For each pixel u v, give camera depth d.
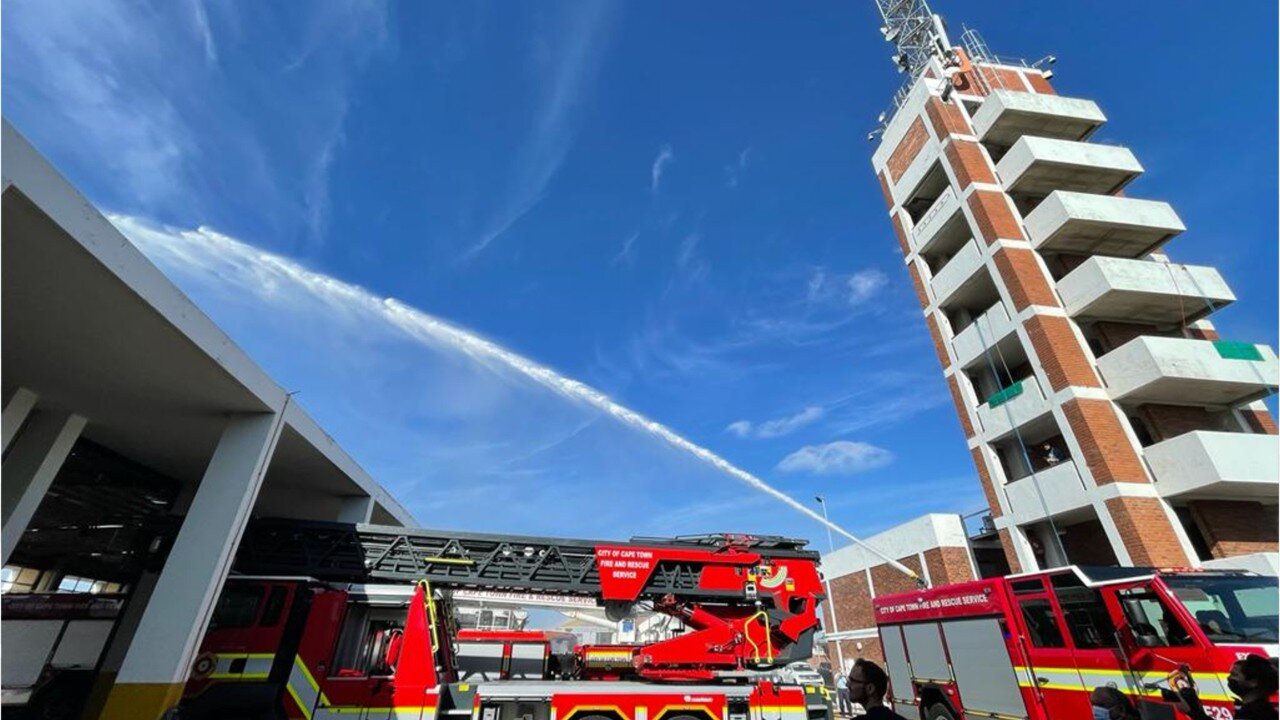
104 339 8.19
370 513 15.05
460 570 9.63
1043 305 19.50
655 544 10.18
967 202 22.53
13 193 5.61
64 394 9.76
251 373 9.64
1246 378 16.69
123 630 10.72
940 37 28.00
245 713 7.87
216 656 8.17
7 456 9.83
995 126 23.34
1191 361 16.73
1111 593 7.57
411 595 8.96
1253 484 15.02
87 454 11.50
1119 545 15.88
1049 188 22.39
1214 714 6.25
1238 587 7.14
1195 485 15.35
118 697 7.53
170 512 13.60
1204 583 7.18
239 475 9.48
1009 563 19.06
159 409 10.22
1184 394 17.50
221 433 11.11
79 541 13.43
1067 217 19.72
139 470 12.72
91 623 10.96
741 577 9.75
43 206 5.85
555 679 9.59
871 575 27.80
